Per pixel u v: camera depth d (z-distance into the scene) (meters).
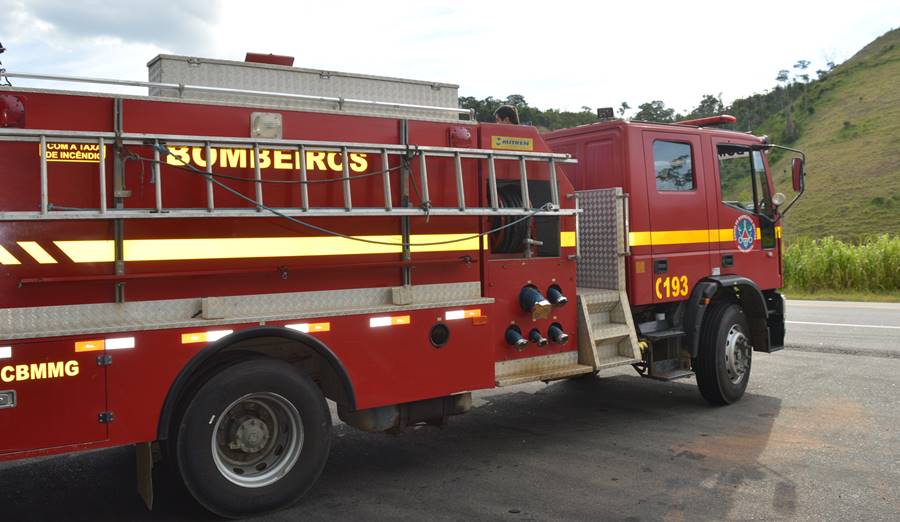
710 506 4.50
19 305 3.73
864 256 20.03
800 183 7.65
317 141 4.48
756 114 94.19
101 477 5.15
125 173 3.98
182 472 4.11
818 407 6.98
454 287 5.25
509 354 5.67
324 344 4.55
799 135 81.31
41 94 3.84
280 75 4.82
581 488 4.85
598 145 6.85
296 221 4.36
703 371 7.08
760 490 4.77
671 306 7.04
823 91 90.69
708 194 7.26
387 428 5.06
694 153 7.18
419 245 5.04
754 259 7.70
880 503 4.52
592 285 6.70
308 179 4.58
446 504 4.57
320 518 4.34
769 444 5.80
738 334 7.19
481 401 7.47
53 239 3.81
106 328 3.86
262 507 4.34
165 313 4.12
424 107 5.21
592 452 5.67
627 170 6.60
